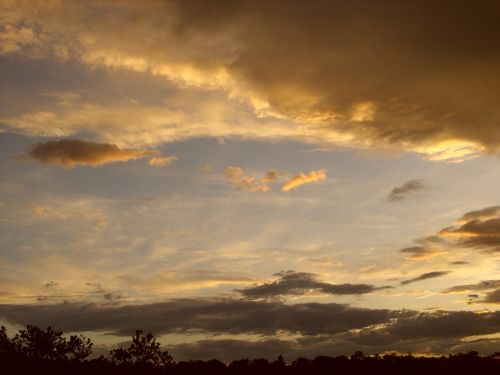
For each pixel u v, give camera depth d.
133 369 35.50
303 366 38.38
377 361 38.62
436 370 35.31
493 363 36.66
